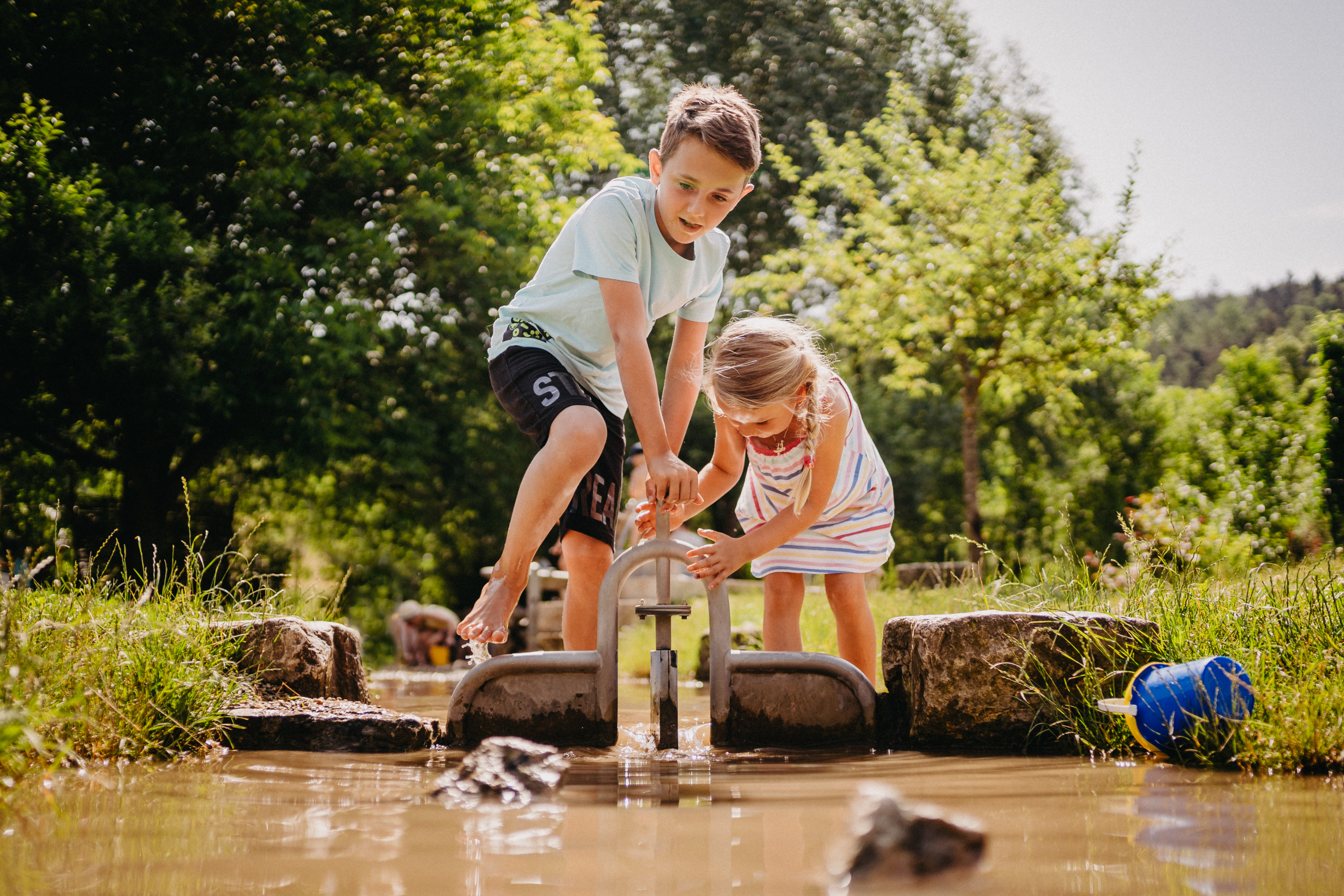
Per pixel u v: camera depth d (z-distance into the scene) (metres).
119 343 8.45
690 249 2.74
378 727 2.08
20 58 9.52
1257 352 16.75
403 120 10.58
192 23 10.26
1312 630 2.25
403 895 0.95
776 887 0.98
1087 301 9.32
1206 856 1.10
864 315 10.17
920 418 20.67
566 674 2.23
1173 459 20.61
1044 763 1.90
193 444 10.38
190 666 2.17
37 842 1.17
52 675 1.85
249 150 9.84
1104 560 3.22
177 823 1.28
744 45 17.45
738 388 2.40
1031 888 0.97
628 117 15.88
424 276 11.15
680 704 3.45
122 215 8.64
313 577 11.95
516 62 11.95
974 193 9.78
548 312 2.70
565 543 2.67
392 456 10.69
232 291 9.73
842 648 2.70
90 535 10.13
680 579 8.19
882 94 16.73
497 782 1.51
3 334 8.28
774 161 11.51
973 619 2.18
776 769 1.81
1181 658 2.18
